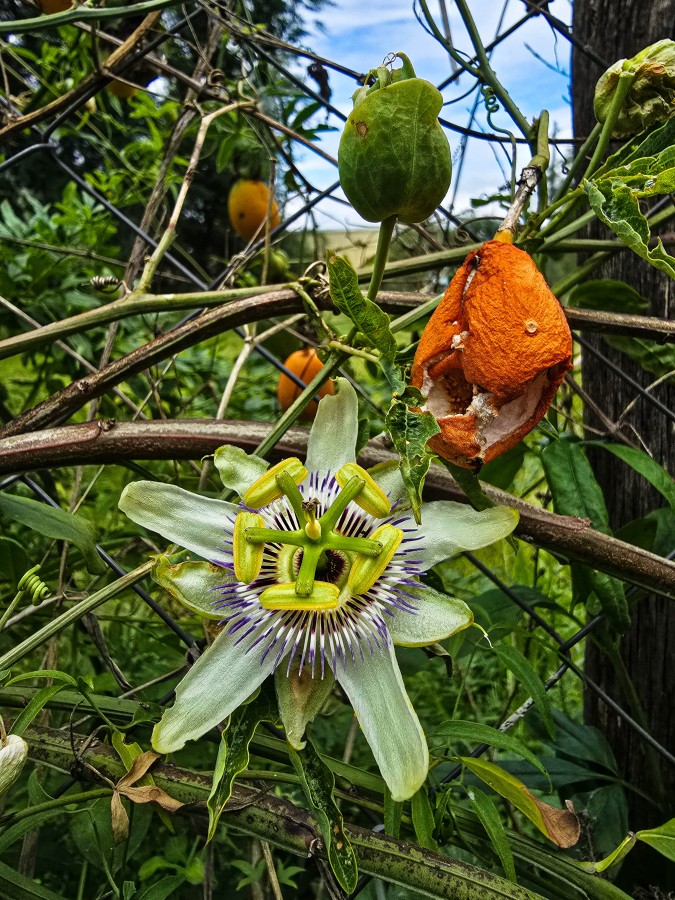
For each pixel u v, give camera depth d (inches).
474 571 12.5
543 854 6.7
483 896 6.0
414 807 6.4
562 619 13.8
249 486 6.3
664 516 9.4
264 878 9.8
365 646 5.6
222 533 6.0
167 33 9.6
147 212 10.4
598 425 10.1
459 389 5.2
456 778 8.4
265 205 12.0
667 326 7.6
